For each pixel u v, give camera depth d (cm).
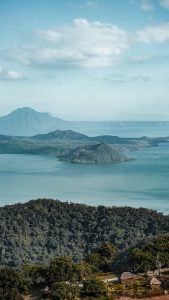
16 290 10294
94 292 9688
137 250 12600
